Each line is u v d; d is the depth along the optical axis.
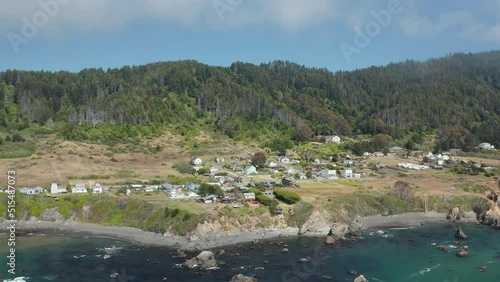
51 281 83.38
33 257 97.31
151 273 88.00
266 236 114.56
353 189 152.25
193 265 92.00
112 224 120.81
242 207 123.62
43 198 129.12
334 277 87.00
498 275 88.62
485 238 116.00
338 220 125.12
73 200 128.25
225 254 100.25
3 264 92.38
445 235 118.81
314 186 156.75
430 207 141.88
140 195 137.00
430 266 93.75
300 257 98.88
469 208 142.38
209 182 157.00
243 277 82.44
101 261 94.88
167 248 104.12
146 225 117.50
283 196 132.75
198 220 111.25
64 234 114.75
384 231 122.31
